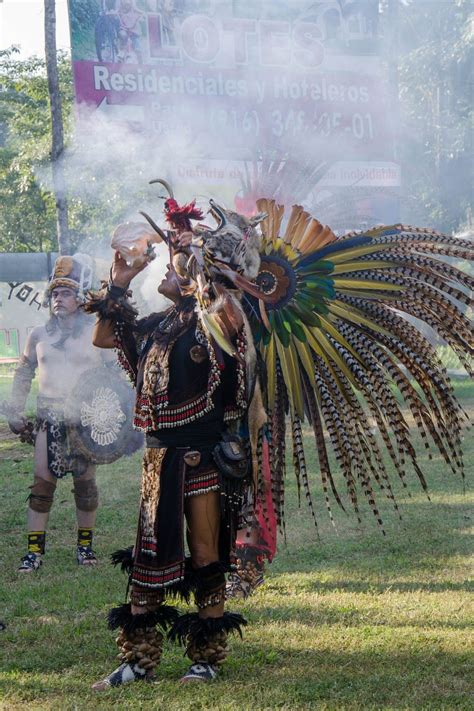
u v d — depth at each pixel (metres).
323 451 4.50
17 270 18.36
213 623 4.38
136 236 4.40
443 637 4.97
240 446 4.34
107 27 14.66
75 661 4.82
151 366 4.27
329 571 6.47
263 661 4.67
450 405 4.40
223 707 4.02
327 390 4.49
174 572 4.23
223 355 4.25
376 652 4.77
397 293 4.48
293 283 4.53
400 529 7.66
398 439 4.39
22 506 9.15
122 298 4.44
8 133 21.64
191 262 4.24
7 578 6.63
